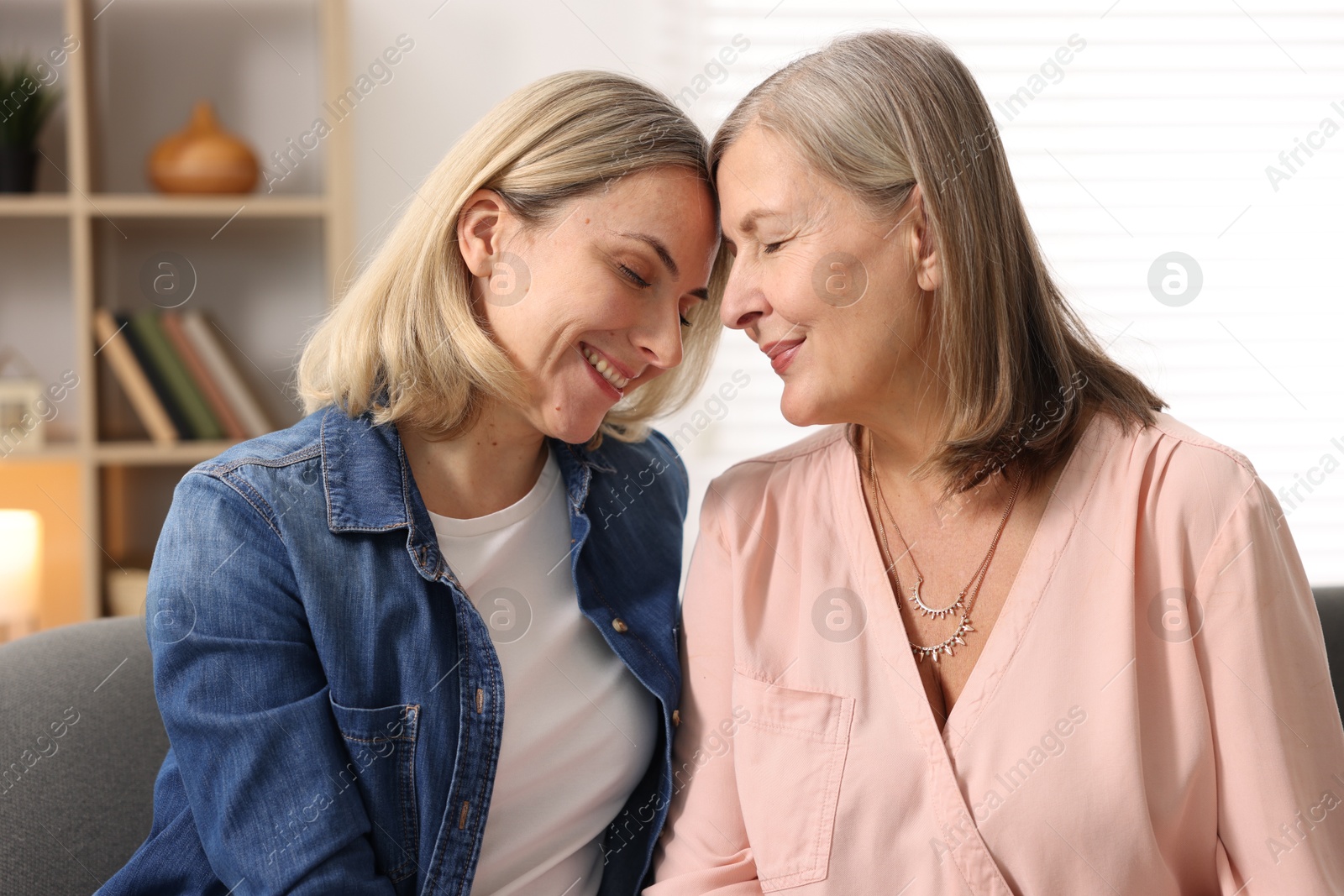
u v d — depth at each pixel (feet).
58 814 3.24
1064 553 2.84
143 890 2.80
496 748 2.91
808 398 3.00
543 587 3.17
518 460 3.20
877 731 2.89
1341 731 2.74
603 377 3.11
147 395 6.75
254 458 2.91
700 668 3.24
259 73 7.10
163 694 2.74
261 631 2.73
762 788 2.99
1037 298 2.98
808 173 2.84
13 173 6.52
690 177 3.06
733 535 3.29
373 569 2.86
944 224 2.82
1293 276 6.70
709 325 3.58
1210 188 6.72
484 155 2.99
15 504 6.88
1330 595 4.02
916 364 2.96
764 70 3.46
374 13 7.07
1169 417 3.01
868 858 2.82
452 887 2.83
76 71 6.49
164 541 2.82
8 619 6.29
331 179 6.68
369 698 2.80
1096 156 6.71
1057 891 2.68
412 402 2.99
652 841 3.16
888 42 2.93
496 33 7.07
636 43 6.98
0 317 6.89
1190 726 2.68
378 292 3.09
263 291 7.18
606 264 2.96
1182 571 2.74
